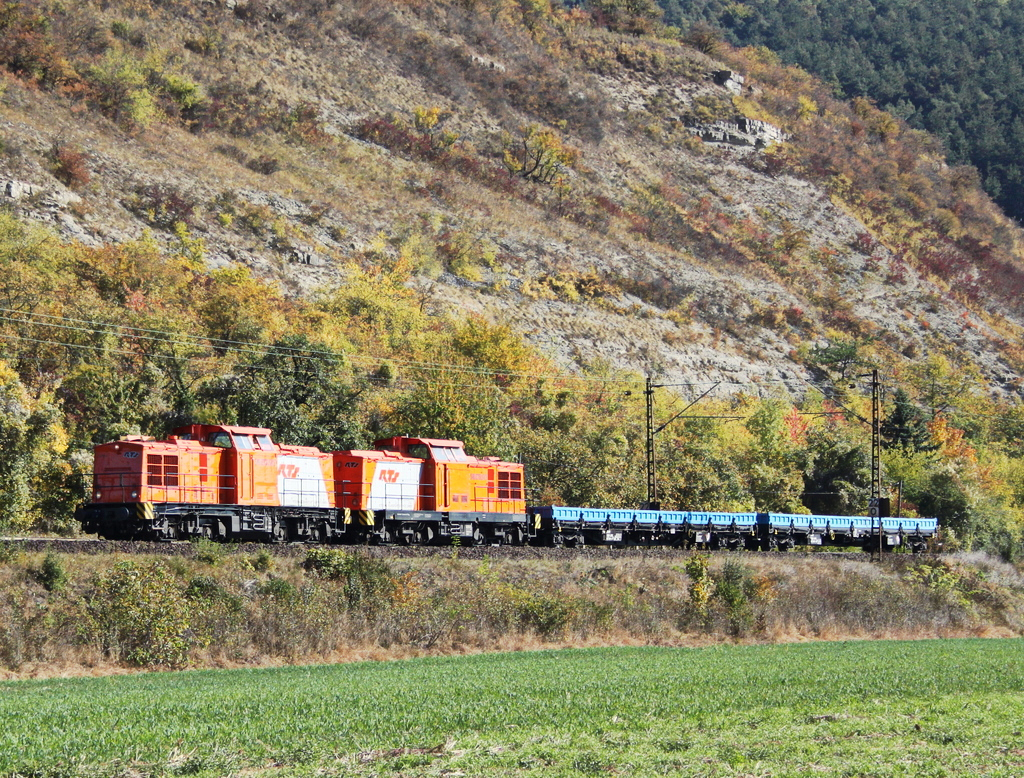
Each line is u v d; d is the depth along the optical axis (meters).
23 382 54.53
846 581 53.78
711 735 21.25
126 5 114.69
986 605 58.06
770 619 48.12
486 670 31.94
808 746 20.20
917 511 80.44
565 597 43.34
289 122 114.19
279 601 35.78
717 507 69.19
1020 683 30.20
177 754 18.62
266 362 60.25
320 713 22.38
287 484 42.25
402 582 39.22
